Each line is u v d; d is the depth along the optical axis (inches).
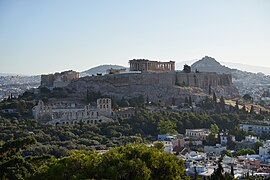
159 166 5290.4
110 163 5078.7
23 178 5201.8
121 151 5462.6
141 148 5398.6
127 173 4901.6
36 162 5664.4
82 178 4837.6
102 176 4923.7
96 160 5216.5
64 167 5162.4
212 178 7667.3
